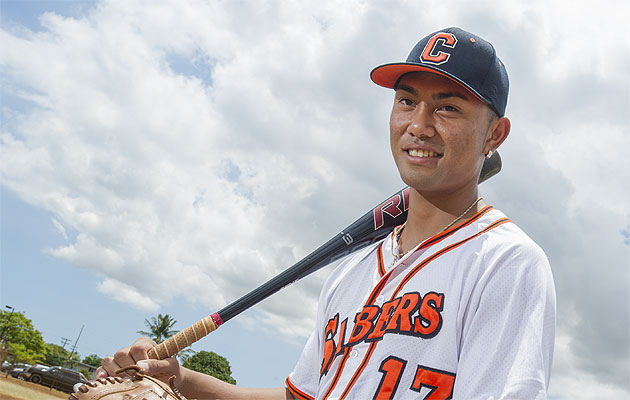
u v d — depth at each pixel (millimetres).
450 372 1335
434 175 1559
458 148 1539
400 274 1544
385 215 2156
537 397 1205
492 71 1553
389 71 1625
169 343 2131
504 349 1278
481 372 1271
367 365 1417
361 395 1386
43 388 25969
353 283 1749
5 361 28672
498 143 1643
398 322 1427
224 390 2111
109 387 1698
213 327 2229
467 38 1569
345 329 1620
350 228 2205
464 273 1412
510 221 1535
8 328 59250
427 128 1553
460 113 1544
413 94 1603
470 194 1642
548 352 1289
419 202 1682
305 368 1968
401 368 1366
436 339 1365
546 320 1311
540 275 1352
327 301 1859
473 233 1507
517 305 1316
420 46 1644
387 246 1739
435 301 1407
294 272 2258
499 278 1358
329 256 2240
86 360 86188
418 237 1674
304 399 1930
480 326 1329
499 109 1584
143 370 1915
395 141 1645
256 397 2059
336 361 1552
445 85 1545
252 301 2260
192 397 2119
